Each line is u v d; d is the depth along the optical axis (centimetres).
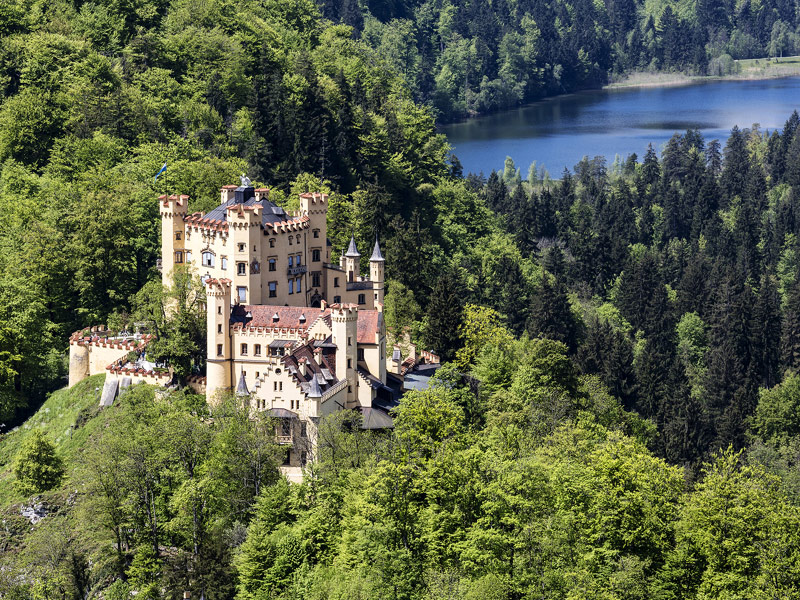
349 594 17588
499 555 18175
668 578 18325
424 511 18775
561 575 17612
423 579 18038
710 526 18938
